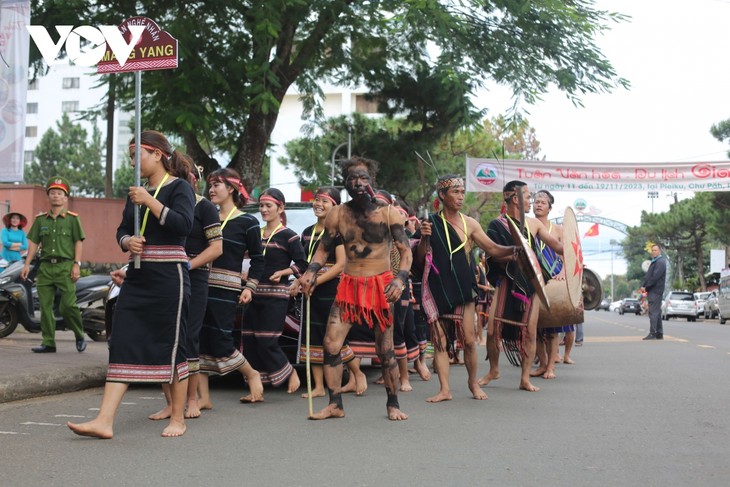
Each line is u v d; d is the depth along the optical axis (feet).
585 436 18.79
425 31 61.62
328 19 59.21
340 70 70.49
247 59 55.47
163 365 17.99
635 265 318.86
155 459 16.06
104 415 17.88
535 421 20.89
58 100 292.81
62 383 25.59
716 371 33.14
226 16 55.57
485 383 28.86
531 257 25.18
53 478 14.42
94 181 236.84
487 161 77.56
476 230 24.59
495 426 20.12
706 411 22.57
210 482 14.30
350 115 84.64
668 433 19.20
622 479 14.66
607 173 78.33
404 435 18.88
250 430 19.47
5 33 34.17
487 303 35.29
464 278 24.41
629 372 32.99
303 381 29.78
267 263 25.55
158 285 17.95
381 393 27.04
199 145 64.49
